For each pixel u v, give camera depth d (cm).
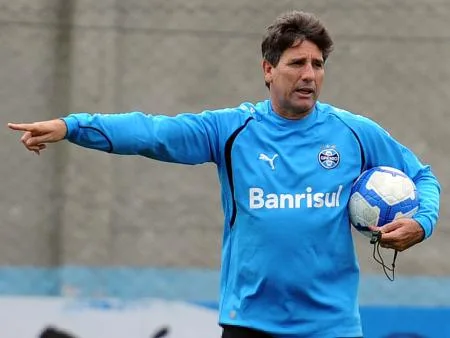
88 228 2548
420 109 2614
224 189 1468
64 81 2588
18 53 2586
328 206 1418
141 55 2597
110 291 2530
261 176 1423
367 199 1418
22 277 2527
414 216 1432
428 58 2614
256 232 1412
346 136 1454
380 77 2616
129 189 2567
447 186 2591
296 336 1419
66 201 2556
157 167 2577
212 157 1467
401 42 2614
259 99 2605
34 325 2470
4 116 2577
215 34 2608
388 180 1430
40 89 2584
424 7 2617
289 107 1427
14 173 2559
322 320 1416
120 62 2592
